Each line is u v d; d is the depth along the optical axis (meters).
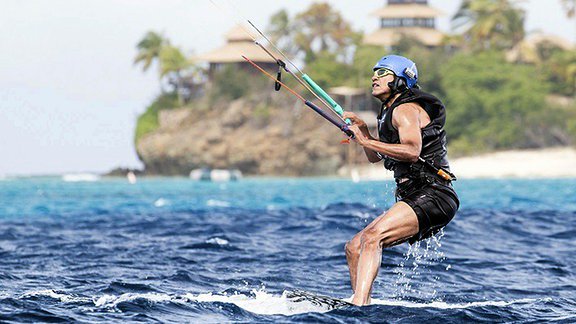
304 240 40.28
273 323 19.14
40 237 43.38
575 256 34.66
